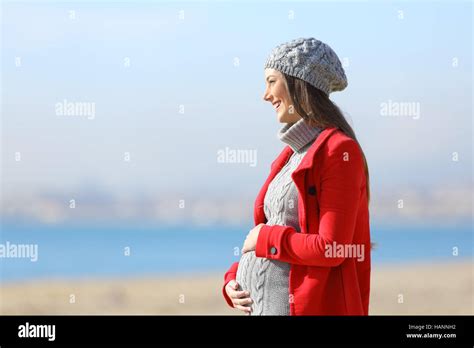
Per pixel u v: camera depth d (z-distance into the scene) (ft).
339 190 11.78
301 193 12.04
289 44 12.64
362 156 12.26
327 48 12.77
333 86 12.94
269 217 12.87
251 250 12.72
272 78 12.69
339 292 12.02
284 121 12.79
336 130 12.27
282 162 13.37
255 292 12.53
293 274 12.05
